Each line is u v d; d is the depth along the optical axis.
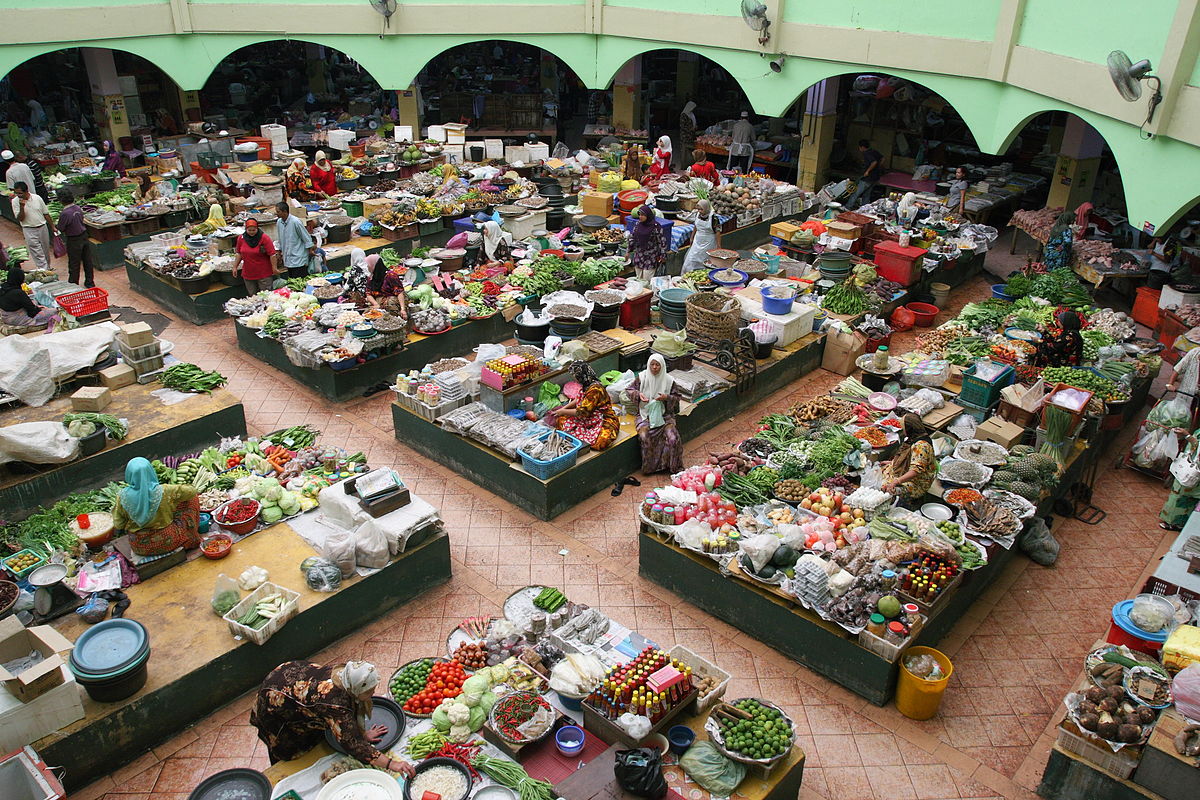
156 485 8.56
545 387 11.98
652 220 16.16
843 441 11.02
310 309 14.51
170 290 16.20
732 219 19.25
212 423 11.53
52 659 6.81
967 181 22.89
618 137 26.53
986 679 8.68
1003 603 9.77
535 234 18.52
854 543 9.19
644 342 13.63
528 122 28.19
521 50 32.56
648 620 9.29
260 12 23.20
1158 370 13.76
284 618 8.15
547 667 7.96
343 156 23.97
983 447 10.83
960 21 17.05
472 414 11.55
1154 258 17.22
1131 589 10.00
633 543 10.48
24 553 8.75
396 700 7.67
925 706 8.05
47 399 11.37
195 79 23.47
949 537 9.26
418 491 11.36
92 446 10.42
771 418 12.02
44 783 6.32
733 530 9.38
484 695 7.38
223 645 7.92
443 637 8.95
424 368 12.47
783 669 8.69
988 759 7.77
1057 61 14.50
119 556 8.80
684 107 29.98
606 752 6.63
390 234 18.23
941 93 17.81
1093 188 21.02
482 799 6.38
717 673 7.68
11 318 13.17
